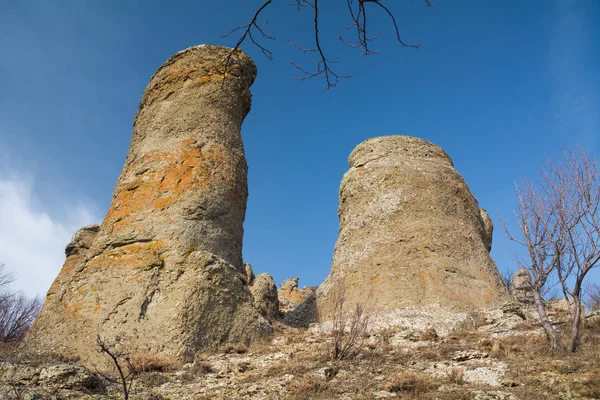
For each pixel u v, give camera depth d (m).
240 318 12.26
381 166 17.45
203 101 15.03
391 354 10.95
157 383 9.62
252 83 17.06
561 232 10.69
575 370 8.77
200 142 14.20
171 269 12.07
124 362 10.34
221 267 12.45
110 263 12.45
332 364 10.22
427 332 12.05
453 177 17.41
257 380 9.61
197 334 11.32
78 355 10.84
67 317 11.70
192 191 13.33
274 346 12.13
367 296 14.43
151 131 14.96
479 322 13.29
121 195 13.84
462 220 16.34
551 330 10.18
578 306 10.17
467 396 7.89
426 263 14.70
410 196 16.36
